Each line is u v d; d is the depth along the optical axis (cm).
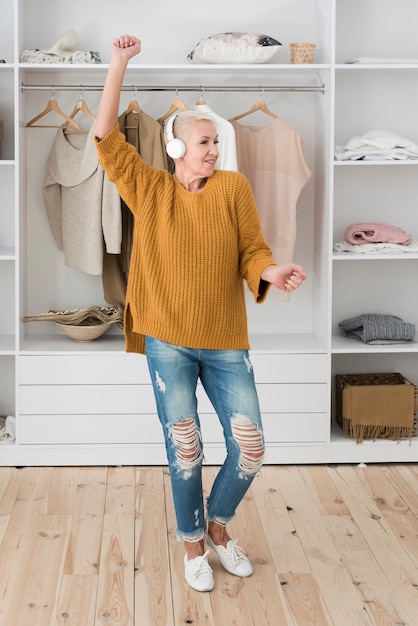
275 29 421
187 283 266
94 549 304
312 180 427
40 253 426
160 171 275
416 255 395
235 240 270
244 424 271
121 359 387
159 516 335
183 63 420
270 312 438
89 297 430
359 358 441
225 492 281
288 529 324
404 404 401
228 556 286
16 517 332
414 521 331
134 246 276
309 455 397
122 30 417
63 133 407
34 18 414
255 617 259
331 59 385
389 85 424
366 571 289
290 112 423
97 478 377
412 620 257
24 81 402
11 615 260
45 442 391
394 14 422
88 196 396
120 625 255
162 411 272
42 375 388
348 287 438
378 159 396
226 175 272
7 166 419
